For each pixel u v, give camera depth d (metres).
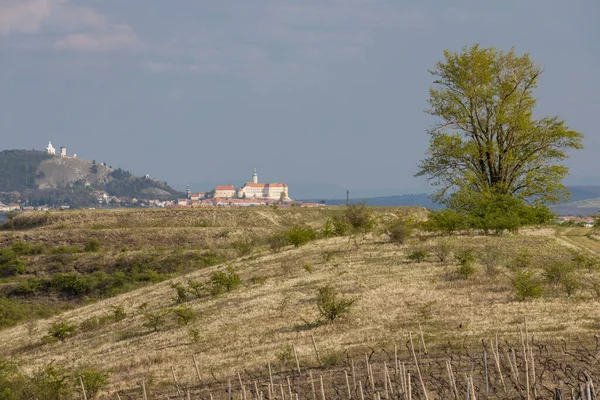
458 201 84.44
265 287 60.25
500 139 88.00
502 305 40.50
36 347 58.41
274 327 43.38
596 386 22.89
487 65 85.94
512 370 24.66
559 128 85.00
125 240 165.00
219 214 192.00
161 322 53.59
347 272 60.59
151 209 199.88
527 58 85.94
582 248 66.75
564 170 85.50
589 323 34.47
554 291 44.28
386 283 53.06
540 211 86.75
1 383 34.81
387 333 36.78
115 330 57.03
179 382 33.25
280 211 197.62
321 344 36.38
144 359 40.81
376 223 89.69
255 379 31.05
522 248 65.69
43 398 34.38
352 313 43.44
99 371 38.72
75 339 57.66
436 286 49.53
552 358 28.14
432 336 34.62
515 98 86.56
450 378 23.97
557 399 20.72
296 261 73.25
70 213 196.75
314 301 50.09
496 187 87.19
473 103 87.69
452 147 86.75
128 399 31.55
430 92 89.81
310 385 28.55
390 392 25.38
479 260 59.16
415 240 77.25
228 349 39.41
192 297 65.75
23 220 197.00
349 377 28.86
